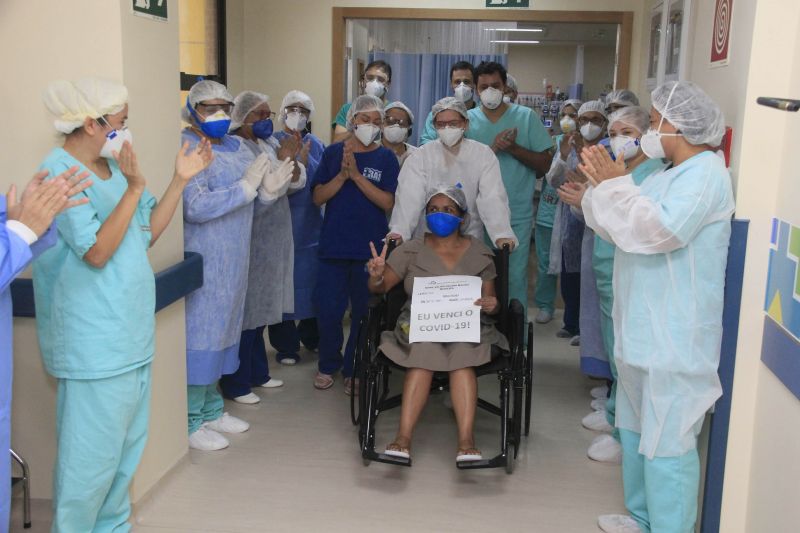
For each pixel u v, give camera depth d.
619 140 2.93
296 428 3.50
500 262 3.30
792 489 2.04
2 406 1.88
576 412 3.81
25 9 2.41
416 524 2.68
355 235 3.80
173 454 2.96
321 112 5.62
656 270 2.27
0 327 1.85
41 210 1.79
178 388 2.97
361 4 5.50
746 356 2.38
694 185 2.18
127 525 2.52
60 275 2.13
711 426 2.43
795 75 2.17
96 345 2.14
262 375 3.99
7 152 2.47
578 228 4.61
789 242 2.12
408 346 3.07
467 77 4.50
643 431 2.33
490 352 3.04
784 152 2.24
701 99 2.22
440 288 3.14
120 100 2.09
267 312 3.77
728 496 2.46
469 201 3.71
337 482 2.98
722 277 2.28
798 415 2.02
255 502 2.81
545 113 9.16
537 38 9.12
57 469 2.23
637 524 2.63
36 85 2.43
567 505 2.84
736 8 2.40
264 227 3.63
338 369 4.03
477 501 2.86
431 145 3.70
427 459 3.22
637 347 2.30
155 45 2.64
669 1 3.59
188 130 3.19
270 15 5.54
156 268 2.71
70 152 2.15
